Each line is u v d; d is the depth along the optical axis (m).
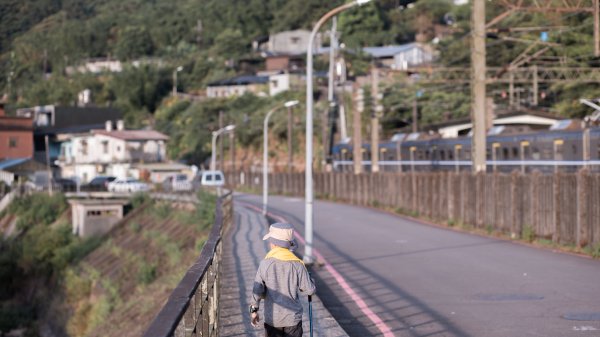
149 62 184.50
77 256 79.56
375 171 69.88
